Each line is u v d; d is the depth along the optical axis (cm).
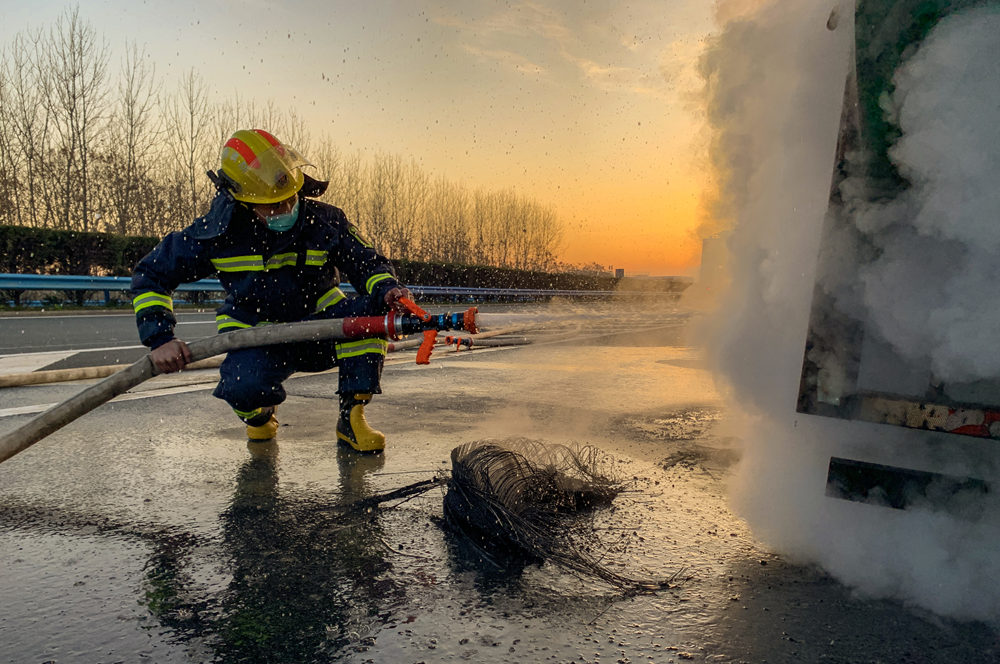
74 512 218
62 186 2041
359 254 282
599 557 183
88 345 720
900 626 147
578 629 145
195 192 2338
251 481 252
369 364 292
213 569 175
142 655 134
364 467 273
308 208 280
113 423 349
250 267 271
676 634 143
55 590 162
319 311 296
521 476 209
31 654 134
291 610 153
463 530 198
